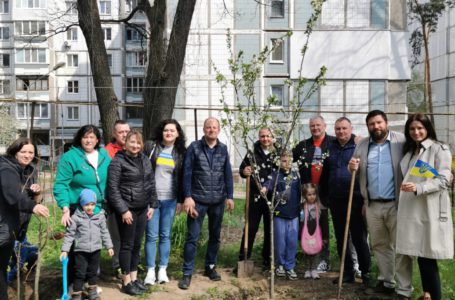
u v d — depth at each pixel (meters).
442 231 4.49
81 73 39.94
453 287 5.46
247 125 5.22
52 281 5.41
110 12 37.28
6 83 39.53
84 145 4.77
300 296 5.25
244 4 22.84
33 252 5.45
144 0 7.95
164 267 5.39
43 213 4.18
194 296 5.04
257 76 5.05
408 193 4.64
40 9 38.28
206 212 5.41
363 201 5.33
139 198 4.86
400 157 4.90
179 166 5.30
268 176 5.63
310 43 22.55
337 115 22.52
